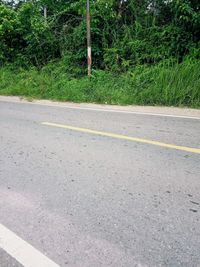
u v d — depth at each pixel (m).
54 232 2.38
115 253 2.12
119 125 5.96
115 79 11.47
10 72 15.06
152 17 12.97
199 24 10.70
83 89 10.93
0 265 2.02
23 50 16.17
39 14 16.00
